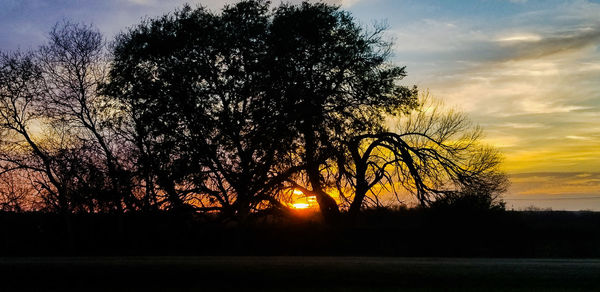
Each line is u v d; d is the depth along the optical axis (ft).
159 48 119.55
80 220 126.41
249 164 112.27
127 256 108.37
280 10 123.44
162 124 115.55
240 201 116.57
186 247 122.93
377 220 140.15
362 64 126.21
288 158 113.91
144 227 124.77
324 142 114.73
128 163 121.08
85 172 121.49
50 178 127.24
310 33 118.83
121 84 122.42
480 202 134.21
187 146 112.88
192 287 67.56
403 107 131.54
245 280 71.67
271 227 128.77
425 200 134.10
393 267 81.10
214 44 118.42
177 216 122.42
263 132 111.55
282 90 115.34
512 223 129.49
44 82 131.34
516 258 106.22
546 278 71.82
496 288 66.33
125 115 125.29
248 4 121.49
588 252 114.83
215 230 124.57
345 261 91.97
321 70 122.21
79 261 90.43
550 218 177.68
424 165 136.15
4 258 101.04
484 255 115.65
